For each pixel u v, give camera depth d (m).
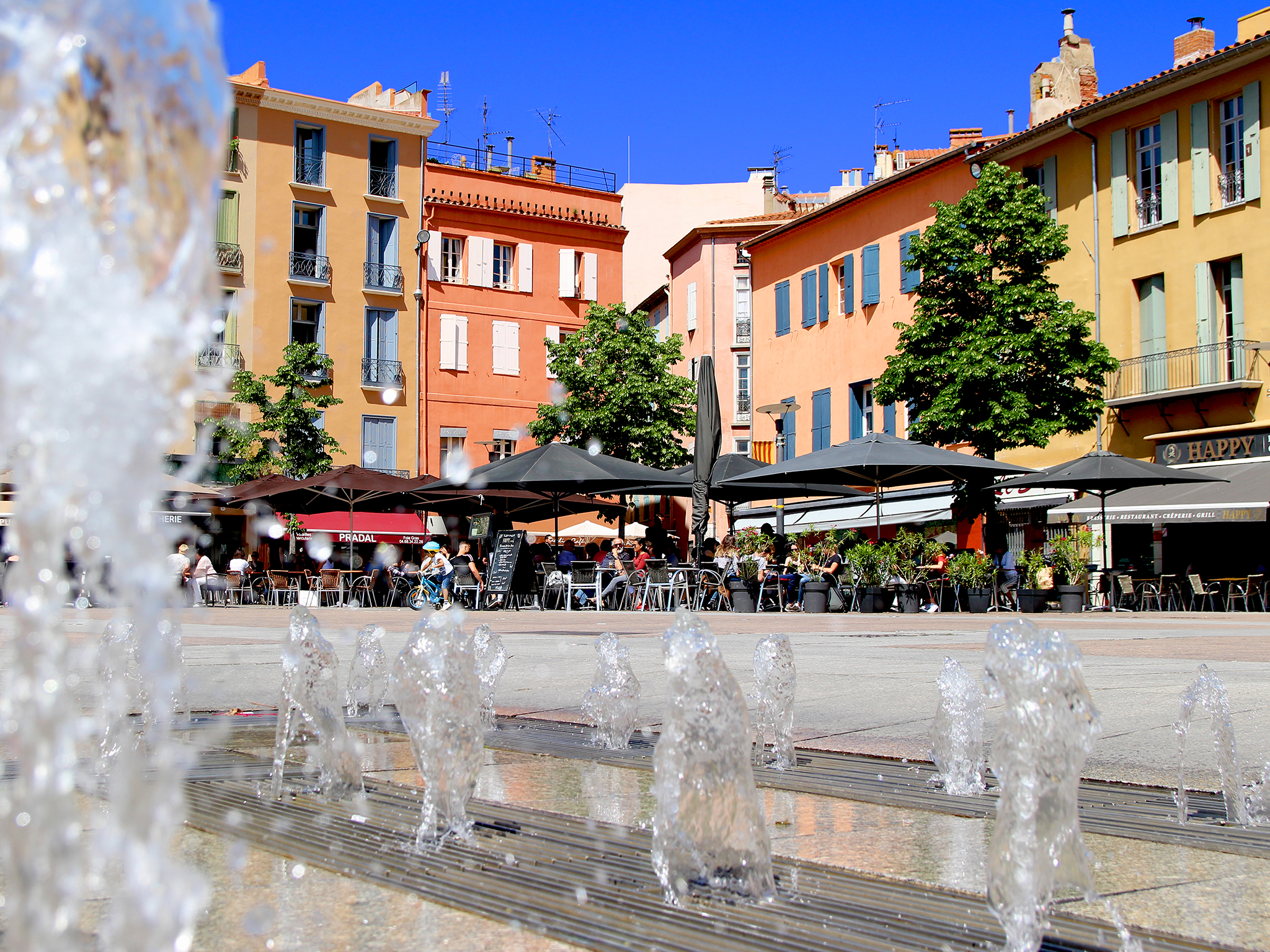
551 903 1.86
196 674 6.01
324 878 2.01
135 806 1.01
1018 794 1.72
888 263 31.31
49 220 0.88
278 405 30.23
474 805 2.70
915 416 24.23
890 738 3.84
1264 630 11.89
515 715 4.60
